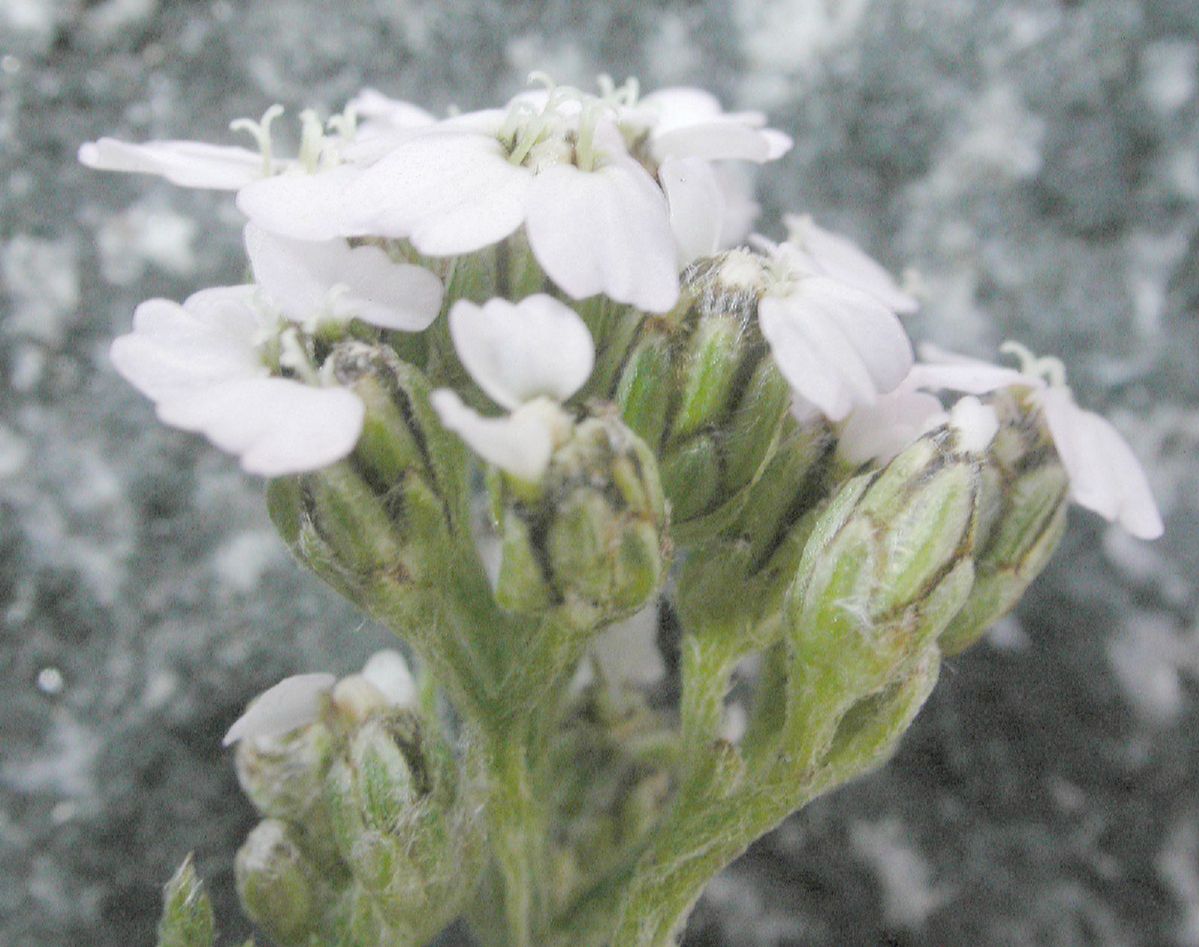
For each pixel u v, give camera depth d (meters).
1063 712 0.05
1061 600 0.05
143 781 0.05
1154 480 0.05
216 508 0.05
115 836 0.05
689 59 0.05
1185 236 0.05
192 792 0.05
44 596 0.05
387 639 0.05
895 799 0.05
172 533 0.05
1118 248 0.05
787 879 0.05
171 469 0.05
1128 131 0.05
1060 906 0.05
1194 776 0.05
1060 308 0.05
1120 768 0.05
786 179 0.05
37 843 0.05
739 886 0.05
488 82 0.05
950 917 0.05
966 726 0.05
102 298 0.05
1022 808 0.05
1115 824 0.05
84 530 0.05
